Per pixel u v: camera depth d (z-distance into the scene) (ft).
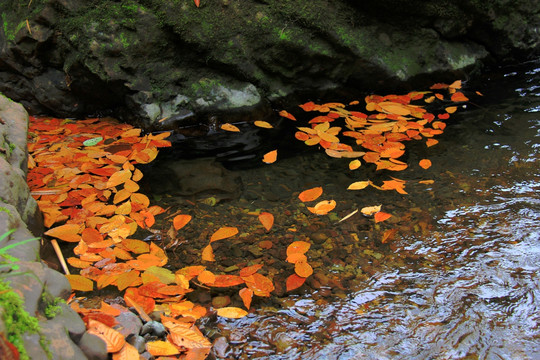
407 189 8.22
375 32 11.19
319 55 10.64
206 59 10.27
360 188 8.23
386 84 11.45
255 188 8.43
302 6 10.39
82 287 6.07
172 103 10.27
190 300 6.07
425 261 6.62
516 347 5.27
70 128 10.25
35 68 10.47
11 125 7.34
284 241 7.14
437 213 7.56
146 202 7.91
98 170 8.62
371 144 9.52
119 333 4.72
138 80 10.00
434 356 5.20
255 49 10.48
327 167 9.02
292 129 10.41
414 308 5.85
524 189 7.98
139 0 9.78
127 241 6.93
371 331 5.56
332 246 6.99
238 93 10.52
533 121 10.12
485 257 6.60
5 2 10.44
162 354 4.90
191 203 8.02
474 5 11.51
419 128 10.01
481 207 7.62
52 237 7.11
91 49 9.71
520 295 5.95
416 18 11.27
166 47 10.09
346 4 10.77
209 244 7.09
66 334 4.26
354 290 6.19
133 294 5.91
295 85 10.98
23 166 6.96
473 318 5.66
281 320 5.76
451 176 8.48
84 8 9.80
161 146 9.64
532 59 12.97
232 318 5.79
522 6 12.21
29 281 4.34
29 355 3.76
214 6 10.14
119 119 10.73
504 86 11.94
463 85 12.10
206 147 9.82
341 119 10.75
